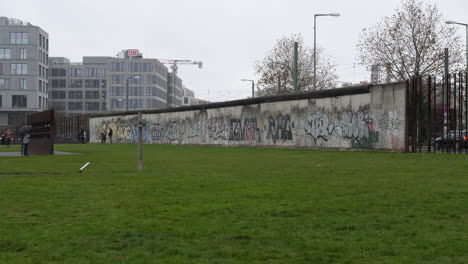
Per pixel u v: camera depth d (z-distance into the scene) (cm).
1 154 2958
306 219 733
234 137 3991
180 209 823
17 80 10888
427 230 649
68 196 984
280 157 2294
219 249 573
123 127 5966
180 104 18200
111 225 699
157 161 2089
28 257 544
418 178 1216
